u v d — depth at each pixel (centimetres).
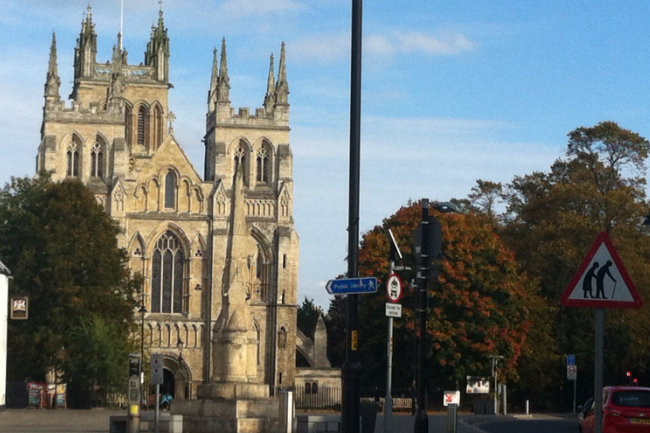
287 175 18612
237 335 7431
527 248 14738
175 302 18050
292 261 18288
